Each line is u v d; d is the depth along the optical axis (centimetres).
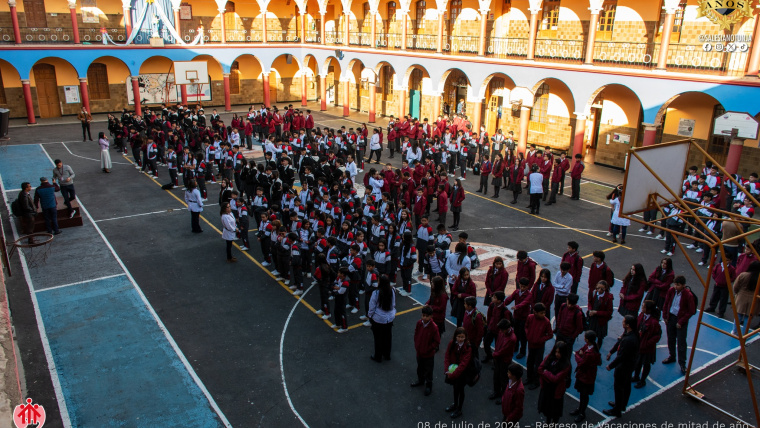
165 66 3912
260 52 3978
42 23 3491
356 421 868
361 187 2159
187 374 983
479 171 2442
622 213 870
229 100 3984
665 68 2064
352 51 3638
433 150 2325
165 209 1894
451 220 1823
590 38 2261
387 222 1445
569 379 880
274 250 1370
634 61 2238
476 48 3092
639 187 880
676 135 2295
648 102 2106
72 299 1246
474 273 1411
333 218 1481
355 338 1117
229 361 1026
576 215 1903
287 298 1281
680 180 945
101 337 1095
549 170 1991
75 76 3634
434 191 1823
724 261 815
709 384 980
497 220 1838
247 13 4172
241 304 1247
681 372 1012
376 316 993
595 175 2436
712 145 2189
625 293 1034
